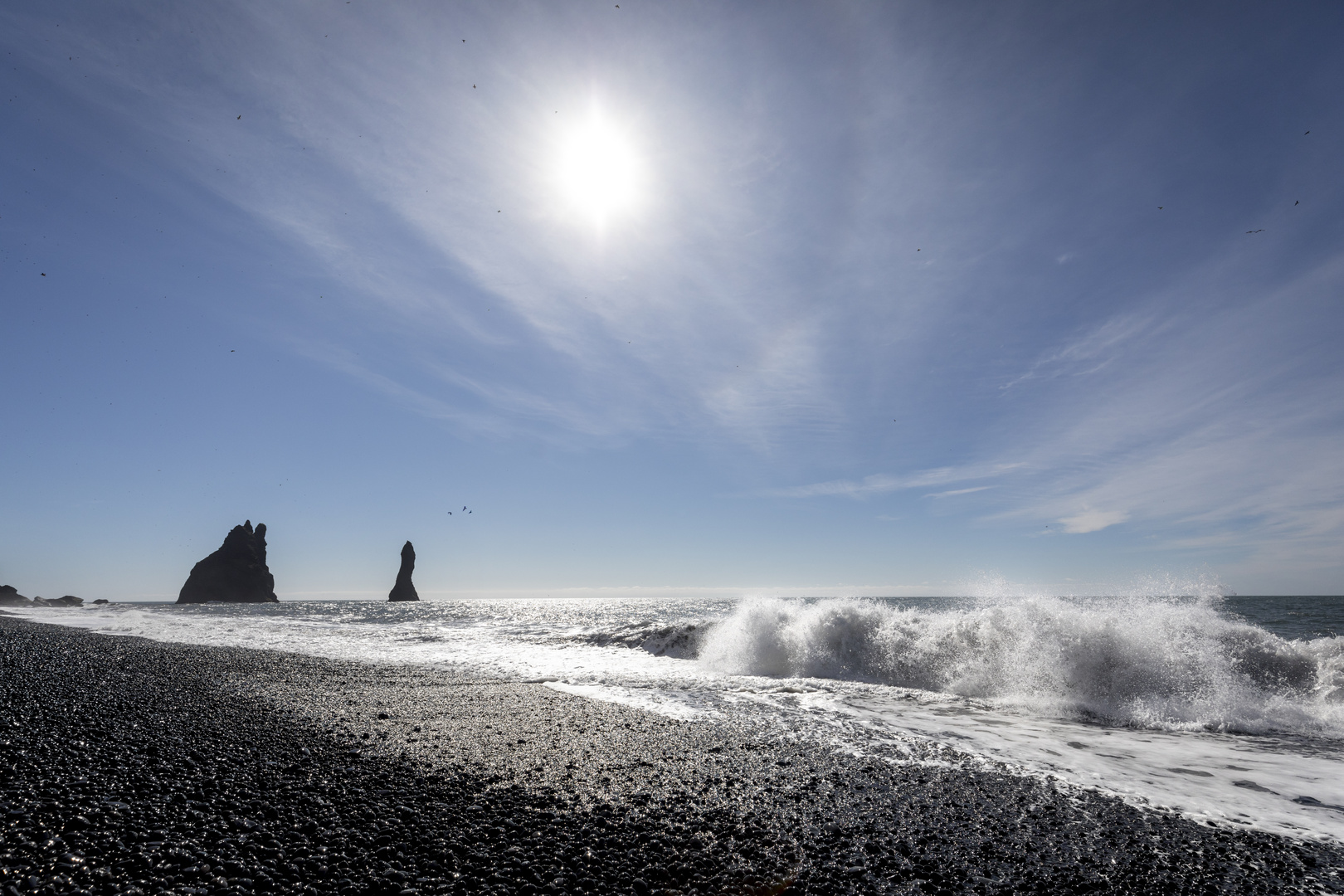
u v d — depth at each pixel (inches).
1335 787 182.9
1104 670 324.2
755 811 150.9
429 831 131.7
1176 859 132.2
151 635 617.3
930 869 124.0
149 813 132.2
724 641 501.0
